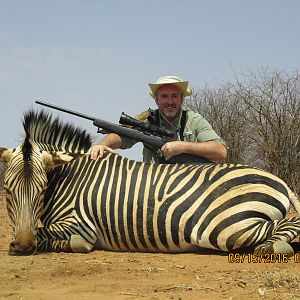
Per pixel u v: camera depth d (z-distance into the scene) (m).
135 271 4.45
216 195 5.32
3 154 5.57
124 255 5.36
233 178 5.38
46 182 5.56
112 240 5.60
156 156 6.23
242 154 15.20
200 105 16.59
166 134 6.23
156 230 5.42
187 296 3.62
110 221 5.57
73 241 5.45
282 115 13.06
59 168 5.89
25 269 4.61
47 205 5.80
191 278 4.20
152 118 6.70
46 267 4.71
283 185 5.45
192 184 5.44
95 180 5.72
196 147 5.99
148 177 5.59
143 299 3.55
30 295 3.65
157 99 6.61
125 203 5.54
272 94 13.30
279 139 12.53
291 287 3.85
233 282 4.02
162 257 5.19
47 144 6.08
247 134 14.56
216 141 6.18
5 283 4.08
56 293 3.73
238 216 5.19
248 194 5.26
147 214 5.45
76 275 4.33
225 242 5.20
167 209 5.40
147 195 5.50
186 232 5.34
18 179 5.39
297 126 12.61
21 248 5.25
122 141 6.41
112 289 3.84
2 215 9.69
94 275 4.33
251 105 13.59
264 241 5.13
